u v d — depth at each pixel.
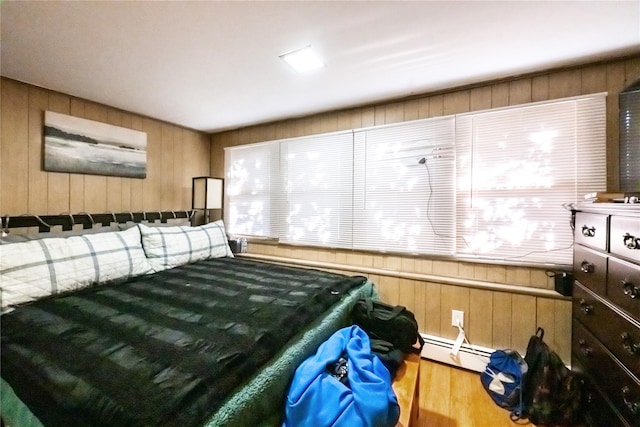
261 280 2.01
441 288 2.25
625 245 1.16
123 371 0.93
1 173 1.98
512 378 1.79
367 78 2.05
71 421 0.81
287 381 1.15
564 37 1.55
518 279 2.02
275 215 3.10
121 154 2.67
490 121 2.09
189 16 1.38
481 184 2.12
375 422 0.98
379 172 2.52
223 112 2.78
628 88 1.51
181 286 1.86
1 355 1.06
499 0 1.28
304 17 1.39
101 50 1.67
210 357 1.01
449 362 2.18
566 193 1.87
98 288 1.81
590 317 1.46
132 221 2.66
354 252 2.65
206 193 3.08
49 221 2.12
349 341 1.35
